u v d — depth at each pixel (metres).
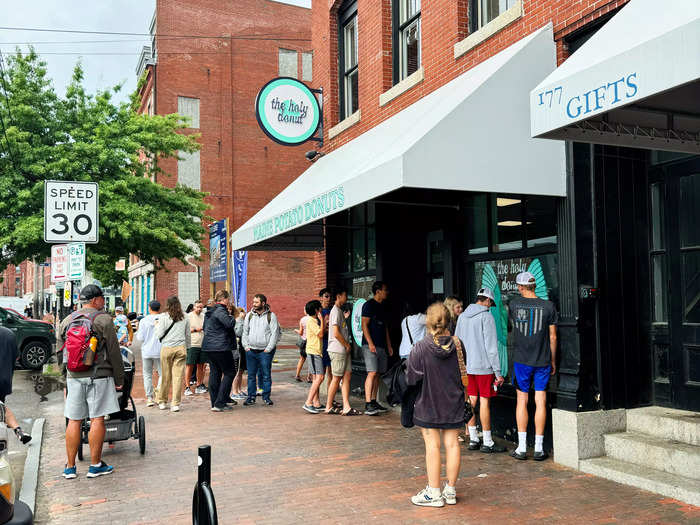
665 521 4.64
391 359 9.76
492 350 6.68
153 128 21.95
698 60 3.49
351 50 12.06
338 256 11.89
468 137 6.18
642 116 5.00
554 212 6.80
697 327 6.00
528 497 5.25
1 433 3.90
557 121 4.45
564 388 6.22
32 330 16.58
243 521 4.82
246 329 10.38
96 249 21.62
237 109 35.44
